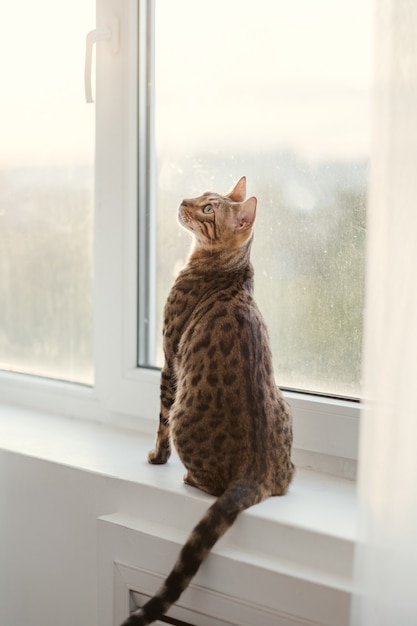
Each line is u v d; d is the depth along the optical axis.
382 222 0.83
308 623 0.95
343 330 1.17
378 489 0.85
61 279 1.50
